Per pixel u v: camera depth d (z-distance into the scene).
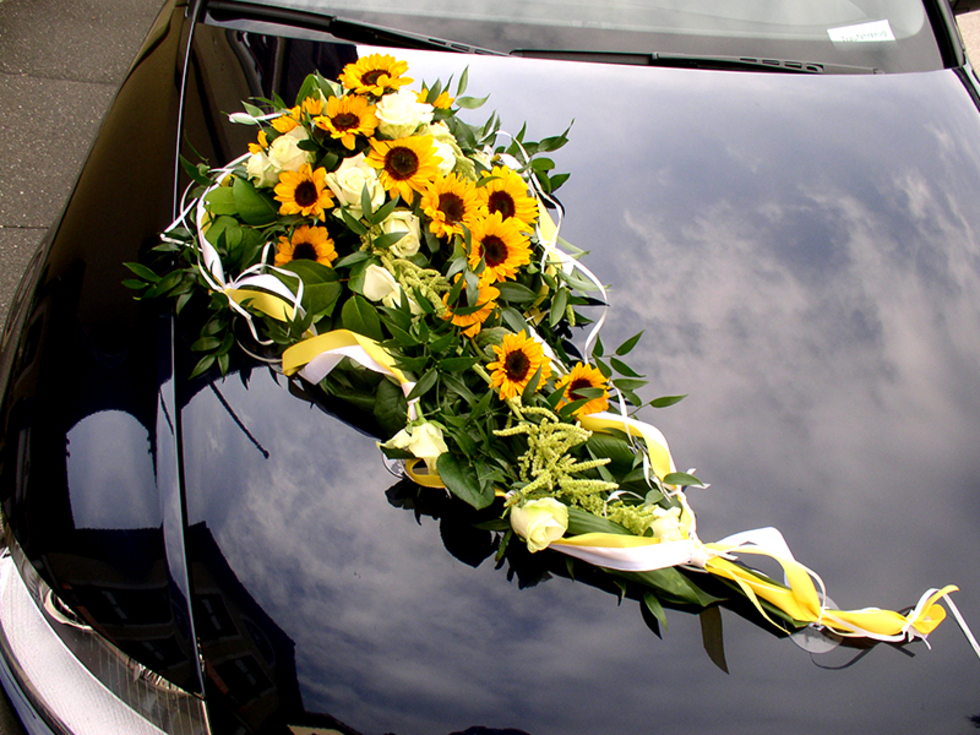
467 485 1.41
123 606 1.42
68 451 1.52
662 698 1.35
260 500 1.46
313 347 1.50
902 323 1.76
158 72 2.07
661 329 1.70
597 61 2.17
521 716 1.32
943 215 1.95
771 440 1.58
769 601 1.42
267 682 1.35
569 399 1.51
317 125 1.54
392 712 1.32
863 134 2.09
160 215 1.75
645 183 1.92
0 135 3.58
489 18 2.22
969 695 1.39
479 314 1.49
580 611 1.40
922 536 1.51
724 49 2.24
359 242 1.57
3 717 1.52
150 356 1.58
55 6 4.54
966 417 1.65
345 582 1.40
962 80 2.28
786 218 1.89
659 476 1.50
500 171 1.61
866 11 2.35
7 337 1.82
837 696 1.37
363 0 2.23
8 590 1.52
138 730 1.40
